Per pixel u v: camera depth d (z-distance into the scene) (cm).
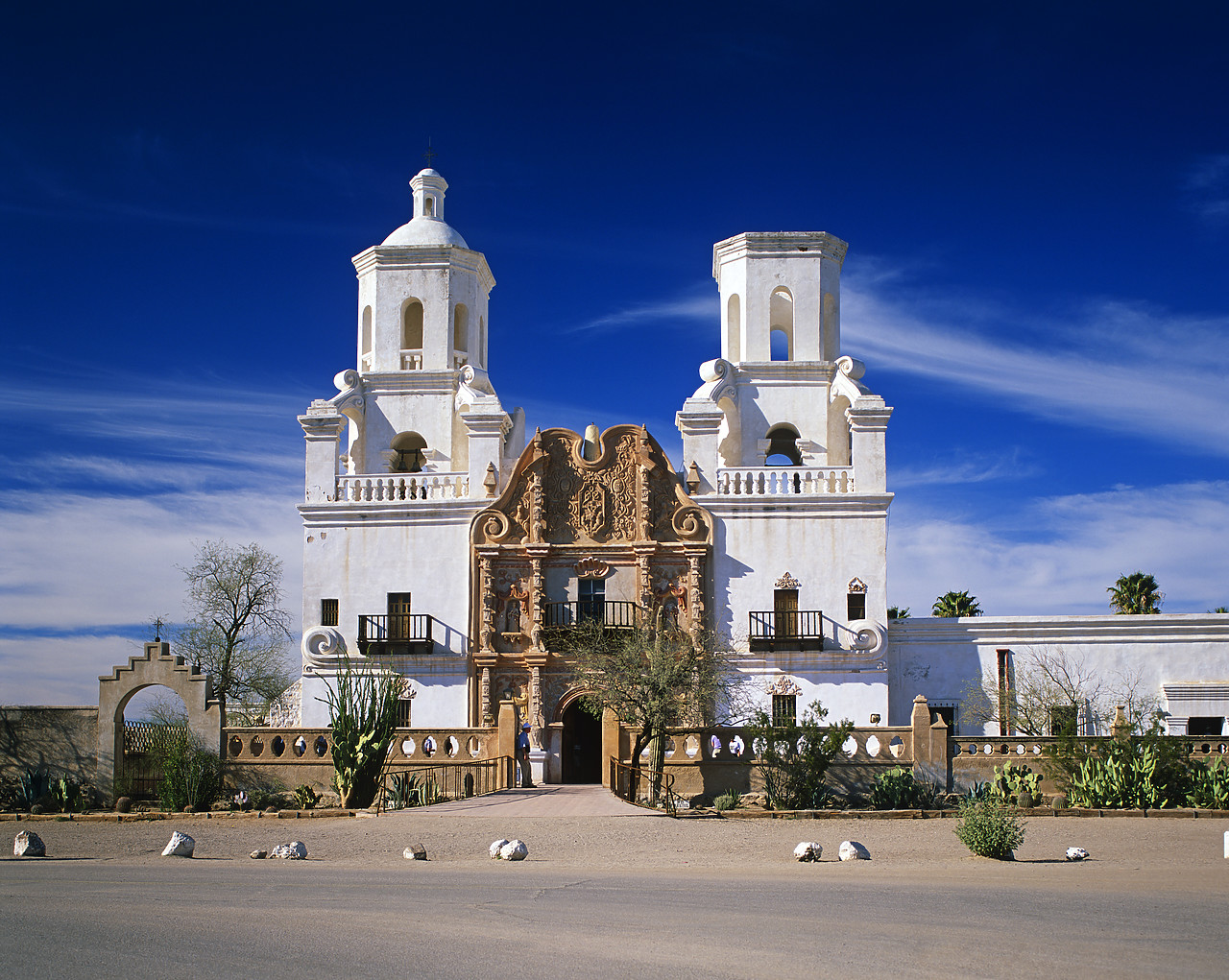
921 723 3400
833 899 1495
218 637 5438
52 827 2703
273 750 3531
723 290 4669
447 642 4053
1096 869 1928
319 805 3284
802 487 4088
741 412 4450
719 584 4019
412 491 4238
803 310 4497
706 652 3738
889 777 3225
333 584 4116
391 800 3078
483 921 1314
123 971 1074
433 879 1728
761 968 1091
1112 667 4031
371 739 3222
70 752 3553
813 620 3978
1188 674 4019
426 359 4578
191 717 3550
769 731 3328
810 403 4447
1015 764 3322
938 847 2298
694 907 1425
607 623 4003
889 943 1199
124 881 1684
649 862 2075
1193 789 2948
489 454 4197
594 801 3064
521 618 4059
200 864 1981
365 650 4034
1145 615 4041
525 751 3666
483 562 4062
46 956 1134
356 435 4531
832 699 3944
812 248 4525
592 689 3634
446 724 4016
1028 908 1416
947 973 1069
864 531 4019
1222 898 1509
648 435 4103
